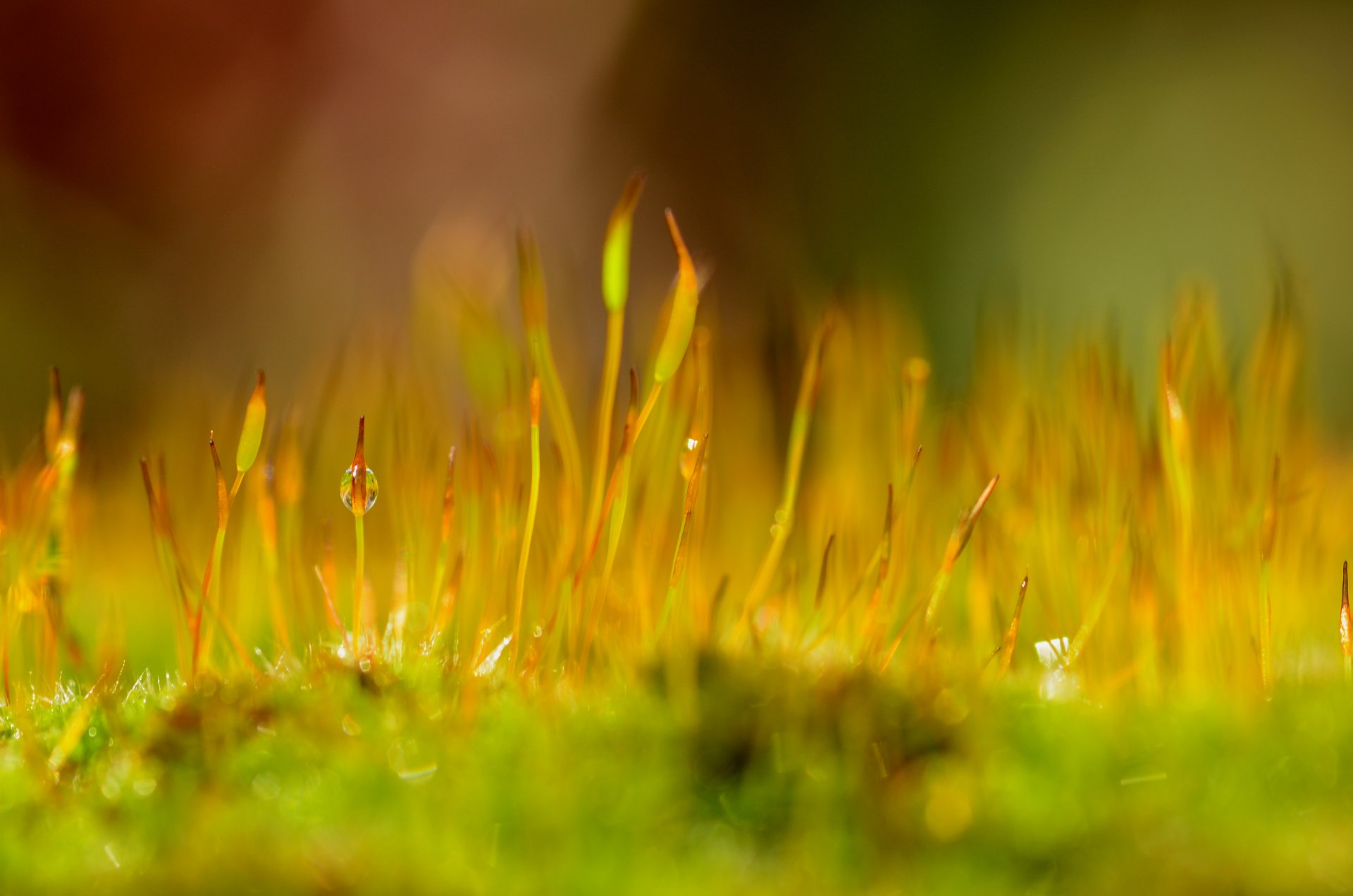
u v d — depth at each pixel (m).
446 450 0.16
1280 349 0.15
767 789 0.14
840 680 0.14
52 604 0.15
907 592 0.16
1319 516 0.16
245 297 0.50
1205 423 0.15
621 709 0.14
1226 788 0.14
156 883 0.14
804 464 0.17
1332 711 0.14
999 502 0.16
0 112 0.49
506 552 0.15
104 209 0.50
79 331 0.43
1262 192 0.48
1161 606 0.15
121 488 0.18
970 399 0.16
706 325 0.16
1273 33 0.49
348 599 0.17
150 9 0.50
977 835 0.14
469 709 0.14
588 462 0.16
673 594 0.15
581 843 0.14
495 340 0.15
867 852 0.14
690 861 0.14
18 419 0.32
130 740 0.14
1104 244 0.49
